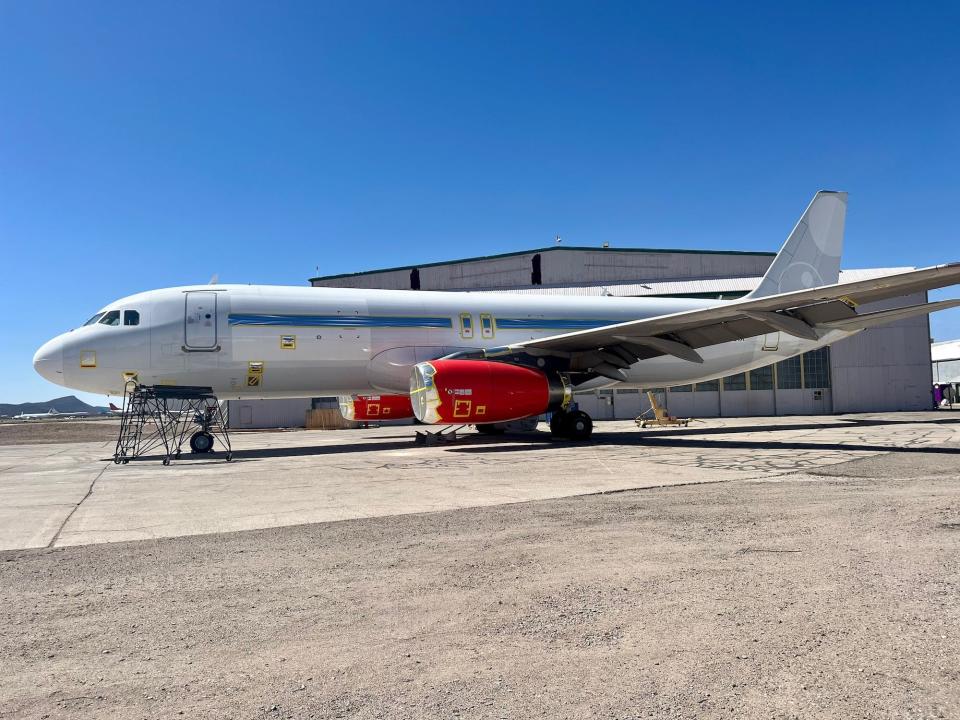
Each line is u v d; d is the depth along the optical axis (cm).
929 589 430
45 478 1175
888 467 1071
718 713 274
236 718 279
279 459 1453
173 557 558
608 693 295
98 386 1552
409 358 1719
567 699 290
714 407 3481
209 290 1616
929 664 319
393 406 2228
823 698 286
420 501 821
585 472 1084
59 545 612
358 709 285
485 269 4062
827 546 546
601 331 1533
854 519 651
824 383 3566
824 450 1401
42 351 1547
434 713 280
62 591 466
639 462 1226
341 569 511
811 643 346
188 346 1549
